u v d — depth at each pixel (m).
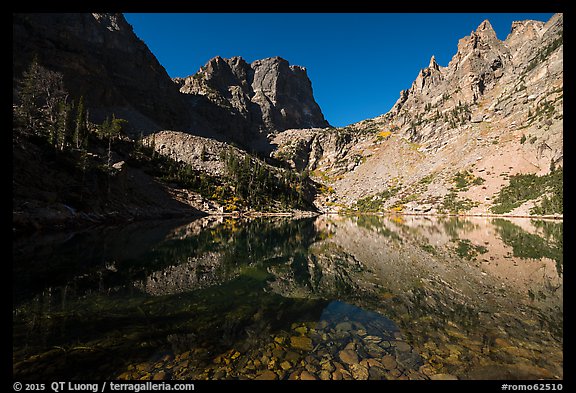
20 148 35.84
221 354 7.29
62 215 33.19
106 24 136.75
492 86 161.62
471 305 10.80
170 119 145.25
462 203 87.12
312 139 197.38
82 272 15.31
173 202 68.81
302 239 33.88
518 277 14.75
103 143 69.69
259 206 93.00
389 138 175.75
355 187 142.88
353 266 18.78
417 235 36.19
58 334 8.15
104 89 113.62
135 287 13.10
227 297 12.27
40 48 96.75
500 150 102.62
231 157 103.56
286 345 7.80
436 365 6.73
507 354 7.14
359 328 8.94
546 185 73.38
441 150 136.88
